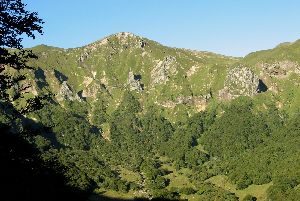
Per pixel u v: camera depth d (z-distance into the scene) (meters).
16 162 42.66
